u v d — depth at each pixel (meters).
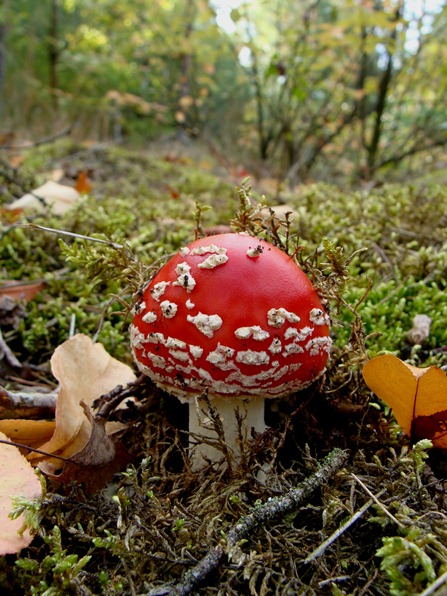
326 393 0.16
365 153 0.64
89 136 0.83
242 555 0.11
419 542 0.11
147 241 0.27
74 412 0.15
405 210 0.29
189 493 0.14
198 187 0.46
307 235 0.27
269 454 0.15
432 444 0.14
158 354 0.13
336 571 0.12
